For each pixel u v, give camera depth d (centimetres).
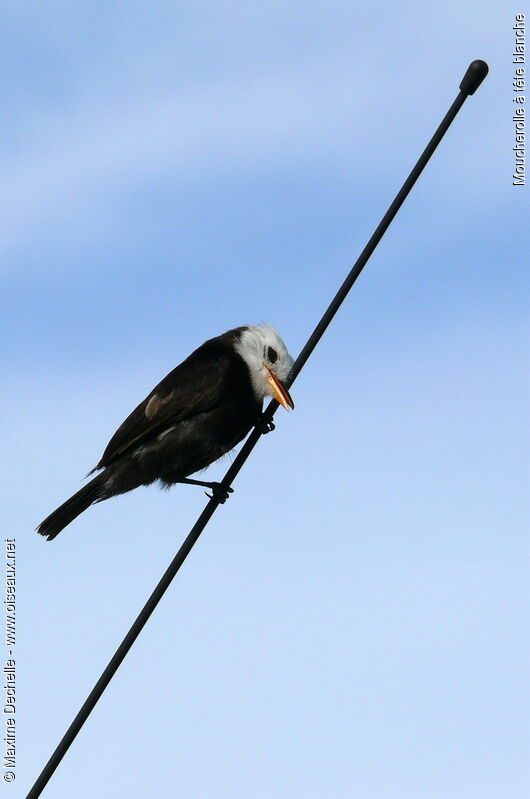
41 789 984
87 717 1009
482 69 1095
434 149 1109
